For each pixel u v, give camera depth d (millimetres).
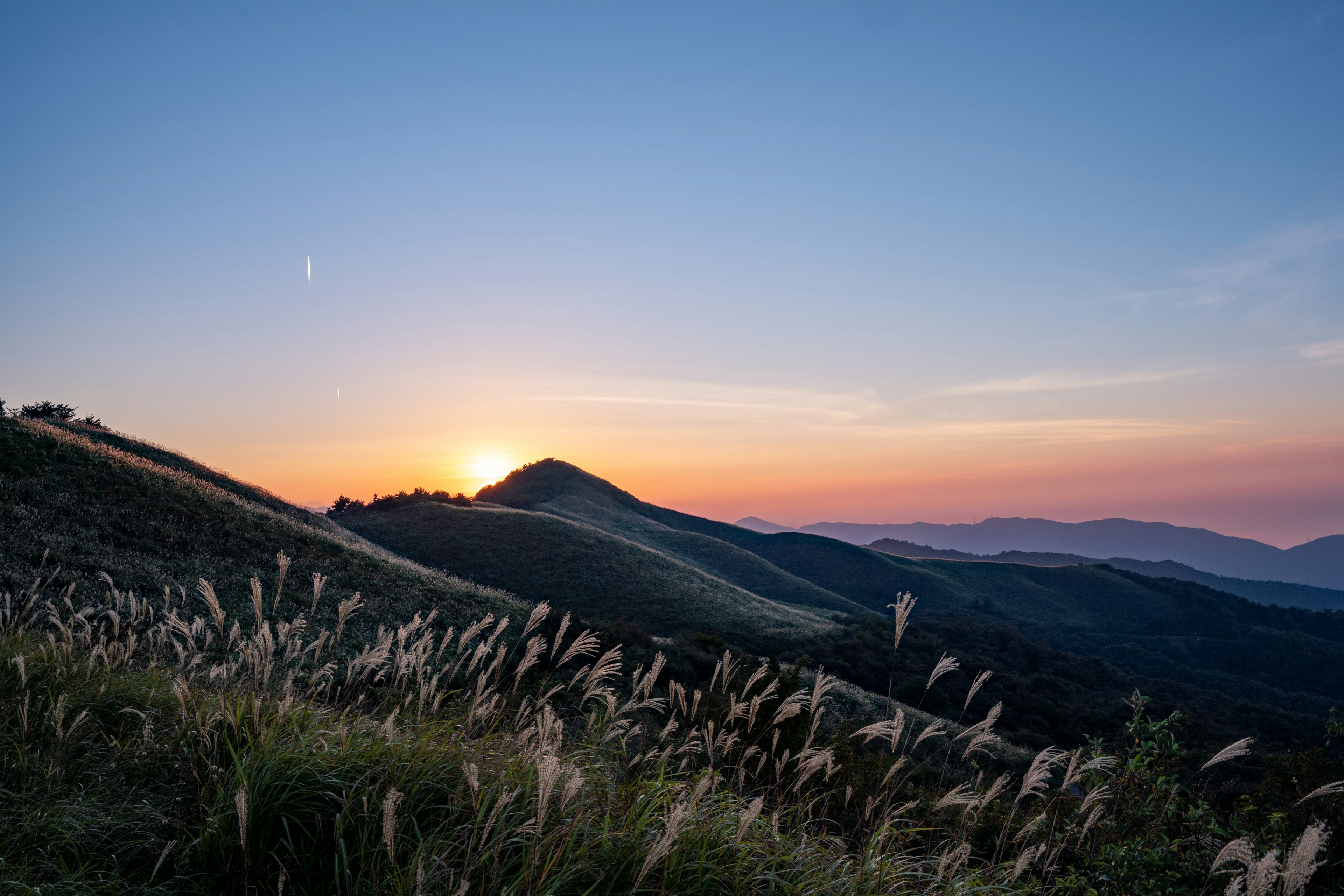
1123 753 5668
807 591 98500
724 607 60125
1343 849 4473
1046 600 120562
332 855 3225
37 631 6715
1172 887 4363
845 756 6027
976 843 4430
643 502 175250
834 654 45094
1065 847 4578
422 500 87562
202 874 3039
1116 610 118250
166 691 5043
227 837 3135
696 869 3146
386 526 73750
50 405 47188
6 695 4676
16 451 26500
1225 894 2564
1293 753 7270
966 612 98875
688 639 31562
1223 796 5789
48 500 23062
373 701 4879
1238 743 3143
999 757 13164
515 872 3033
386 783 3473
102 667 5363
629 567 65562
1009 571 135875
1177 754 5430
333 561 29984
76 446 30156
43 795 3480
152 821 3451
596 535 75625
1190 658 89375
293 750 3576
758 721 6125
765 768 4672
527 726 4195
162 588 17531
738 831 3303
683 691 4055
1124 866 4414
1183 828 4984
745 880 3164
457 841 3176
